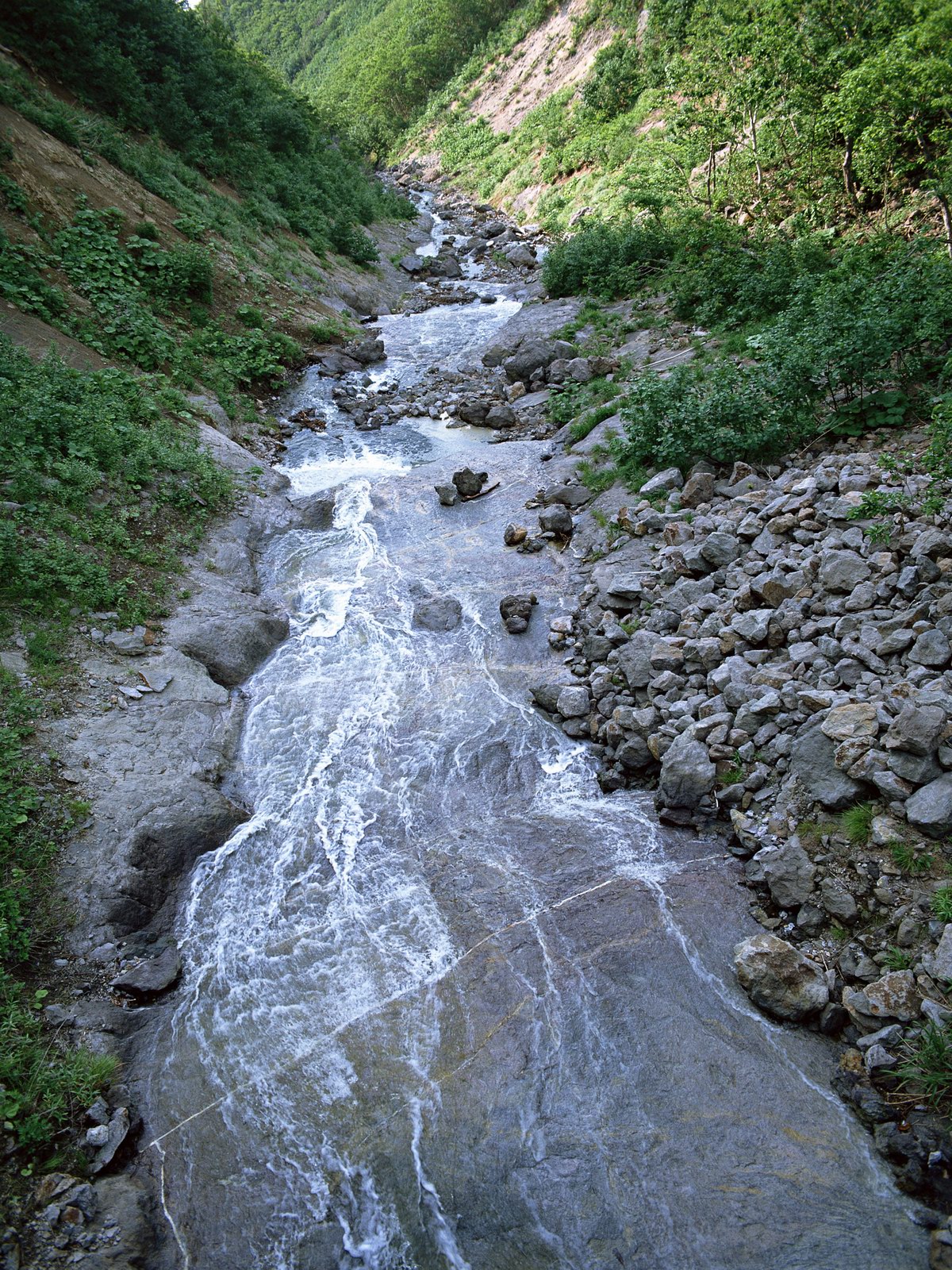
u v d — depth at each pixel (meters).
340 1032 5.63
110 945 6.10
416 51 61.47
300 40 101.19
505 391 17.14
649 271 21.28
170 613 9.45
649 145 30.67
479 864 6.84
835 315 10.38
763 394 11.17
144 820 6.85
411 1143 4.94
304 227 25.28
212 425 14.07
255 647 9.57
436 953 6.12
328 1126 5.08
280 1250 4.57
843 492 8.79
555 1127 4.91
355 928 6.40
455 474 12.76
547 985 5.75
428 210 41.31
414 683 9.07
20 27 20.14
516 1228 4.51
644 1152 4.74
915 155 16.88
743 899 6.15
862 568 7.63
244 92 29.00
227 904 6.67
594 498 11.73
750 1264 4.20
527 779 7.73
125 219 17.50
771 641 7.66
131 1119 5.11
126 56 23.25
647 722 7.48
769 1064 5.11
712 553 8.98
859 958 5.38
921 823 5.57
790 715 6.81
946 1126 4.50
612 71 36.62
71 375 12.02
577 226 30.53
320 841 7.21
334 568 11.30
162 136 23.11
